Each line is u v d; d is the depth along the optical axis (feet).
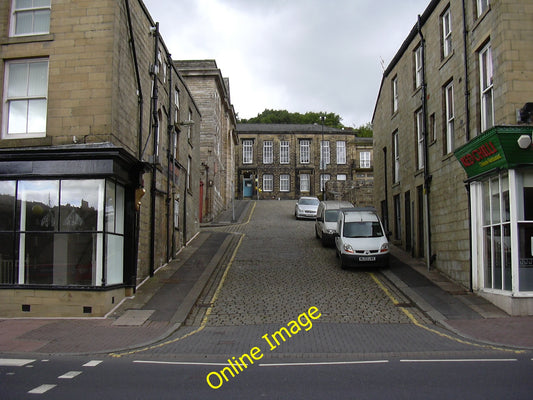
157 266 54.85
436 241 55.01
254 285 49.29
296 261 61.98
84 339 31.35
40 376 22.00
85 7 41.88
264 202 163.02
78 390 19.65
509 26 39.29
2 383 20.80
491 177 41.98
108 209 40.70
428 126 57.72
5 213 40.27
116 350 28.30
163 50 57.72
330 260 62.75
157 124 53.42
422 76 59.00
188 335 33.12
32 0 42.98
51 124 40.70
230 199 149.48
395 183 72.43
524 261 37.68
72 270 39.58
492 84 42.19
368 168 191.31
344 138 199.62
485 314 37.70
